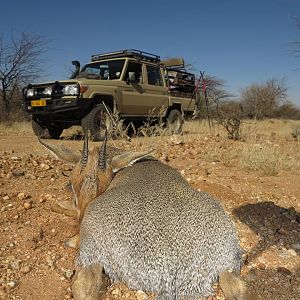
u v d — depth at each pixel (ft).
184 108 50.26
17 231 15.99
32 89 39.01
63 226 16.43
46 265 13.67
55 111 37.09
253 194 20.94
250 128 52.54
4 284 12.57
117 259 10.77
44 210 18.04
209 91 92.94
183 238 10.43
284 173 25.96
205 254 10.61
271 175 25.17
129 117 42.27
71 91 36.40
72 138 42.39
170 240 10.34
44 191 20.68
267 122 90.33
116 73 41.83
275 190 21.91
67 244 14.76
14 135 44.83
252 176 24.71
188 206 11.07
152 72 45.96
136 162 15.08
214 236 10.84
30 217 17.35
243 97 140.97
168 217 10.67
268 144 37.60
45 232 15.94
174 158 29.22
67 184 21.08
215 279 10.87
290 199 20.49
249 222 17.17
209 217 11.02
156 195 11.38
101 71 43.04
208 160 28.66
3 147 33.88
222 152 30.04
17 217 17.17
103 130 36.86
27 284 12.66
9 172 23.89
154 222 10.55
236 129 41.65
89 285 10.78
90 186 13.14
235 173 25.29
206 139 38.86
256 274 13.23
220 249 10.89
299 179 24.31
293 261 14.14
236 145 35.22
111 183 13.57
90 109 37.35
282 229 16.34
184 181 13.06
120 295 11.69
